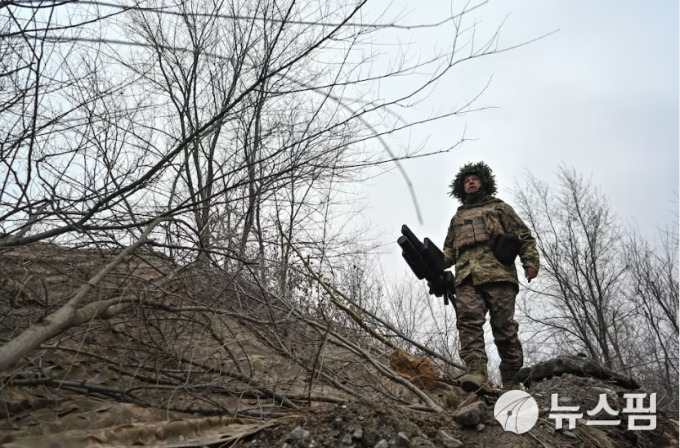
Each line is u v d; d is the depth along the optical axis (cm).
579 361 409
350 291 572
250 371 323
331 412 258
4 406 223
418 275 452
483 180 438
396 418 252
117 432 219
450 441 254
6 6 252
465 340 379
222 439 235
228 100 405
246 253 432
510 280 390
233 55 411
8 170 280
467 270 393
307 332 414
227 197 440
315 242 528
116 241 321
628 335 1522
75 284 315
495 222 403
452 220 429
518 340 390
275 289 434
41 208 307
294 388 332
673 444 351
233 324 389
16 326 279
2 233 297
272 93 333
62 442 206
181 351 331
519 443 267
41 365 258
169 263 369
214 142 497
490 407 314
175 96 490
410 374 394
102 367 286
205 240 414
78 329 300
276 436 240
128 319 324
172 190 444
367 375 378
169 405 257
